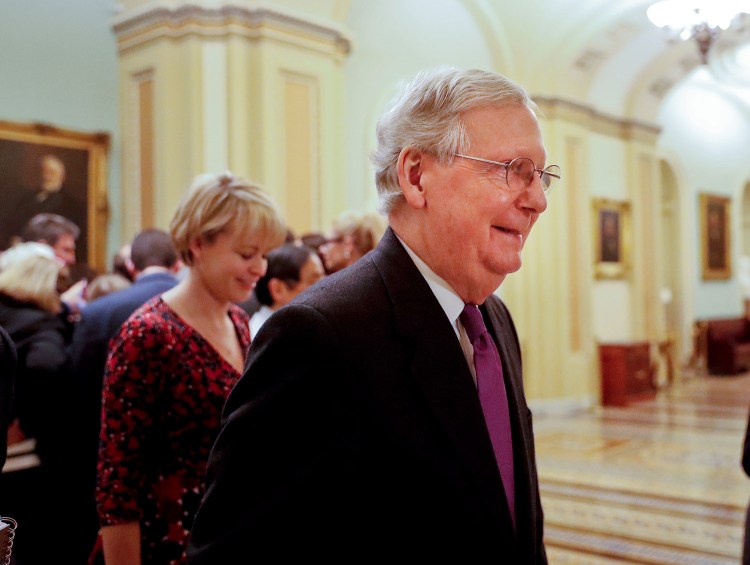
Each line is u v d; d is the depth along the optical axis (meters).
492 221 1.31
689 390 12.00
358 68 8.66
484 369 1.42
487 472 1.26
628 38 10.28
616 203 11.38
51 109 6.86
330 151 7.38
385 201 1.42
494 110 1.31
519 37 9.93
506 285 10.09
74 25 7.05
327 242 3.56
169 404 1.91
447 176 1.31
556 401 10.17
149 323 1.91
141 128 7.12
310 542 1.20
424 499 1.22
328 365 1.22
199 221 1.96
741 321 14.90
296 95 7.07
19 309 2.86
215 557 1.21
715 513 5.39
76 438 2.78
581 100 10.66
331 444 1.20
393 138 1.38
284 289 2.79
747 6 6.91
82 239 6.97
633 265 11.69
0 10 6.55
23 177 6.57
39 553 2.68
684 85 14.35
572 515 5.39
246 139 6.82
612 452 7.48
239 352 2.11
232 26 6.73
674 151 14.23
